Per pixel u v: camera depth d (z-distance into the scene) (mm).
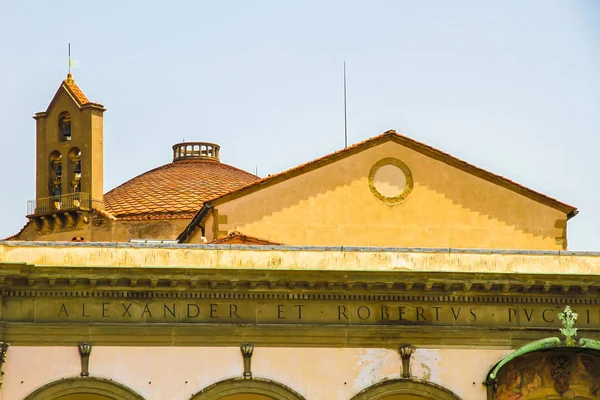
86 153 146125
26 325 104500
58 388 104375
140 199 146875
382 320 107750
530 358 109375
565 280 108750
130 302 105750
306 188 117250
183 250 106875
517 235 119438
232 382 105750
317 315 107250
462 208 118938
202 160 154375
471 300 108750
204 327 105938
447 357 108188
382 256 108938
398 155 118625
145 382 105312
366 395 107000
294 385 106438
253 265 107438
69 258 105688
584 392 109688
